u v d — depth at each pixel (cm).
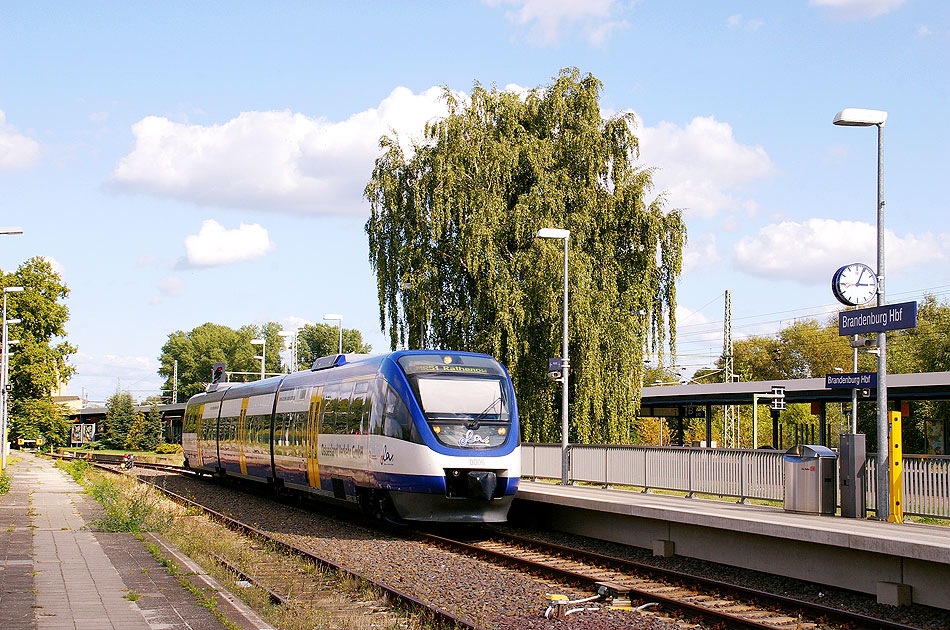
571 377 3212
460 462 1923
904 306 1602
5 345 4997
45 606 1055
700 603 1238
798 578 1417
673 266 3394
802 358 9788
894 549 1212
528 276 3144
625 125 3466
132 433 9712
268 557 1603
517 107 3459
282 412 2841
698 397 4500
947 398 3622
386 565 1534
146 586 1189
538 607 1196
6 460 6203
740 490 1914
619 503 1792
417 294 3306
